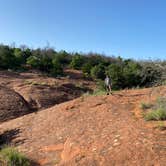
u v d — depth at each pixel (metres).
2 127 13.49
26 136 11.59
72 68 41.16
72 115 12.26
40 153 9.71
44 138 10.87
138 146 8.08
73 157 8.59
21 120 13.67
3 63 34.25
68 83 30.39
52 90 25.91
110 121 10.66
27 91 24.25
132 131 9.16
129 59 39.41
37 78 31.45
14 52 39.22
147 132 8.89
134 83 24.25
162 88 14.06
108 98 13.52
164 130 8.90
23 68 35.44
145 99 12.67
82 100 13.83
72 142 9.60
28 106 21.62
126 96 13.58
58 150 9.59
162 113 9.91
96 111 12.02
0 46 38.31
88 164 7.94
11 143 11.23
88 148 8.85
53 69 36.06
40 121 12.78
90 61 42.84
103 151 8.37
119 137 8.94
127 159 7.68
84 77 37.06
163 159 7.33
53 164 8.77
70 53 46.69
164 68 19.80
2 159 8.95
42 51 45.28
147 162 7.36
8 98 21.66
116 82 24.89
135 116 10.73
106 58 45.03
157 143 8.09
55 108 13.77
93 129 10.27
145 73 21.45
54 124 11.93
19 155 9.06
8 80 28.20
